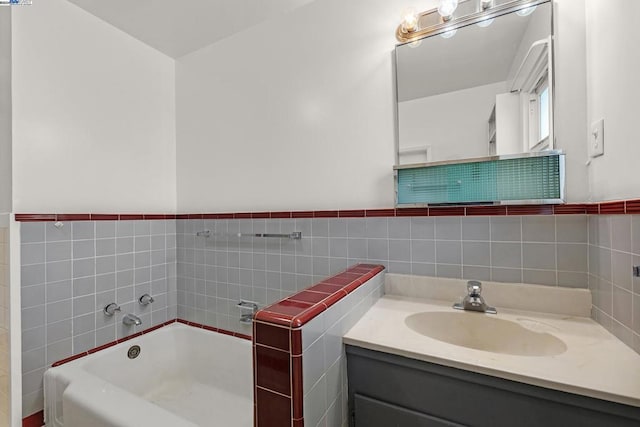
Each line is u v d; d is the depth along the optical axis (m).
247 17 1.72
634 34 0.78
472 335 1.11
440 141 1.31
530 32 1.16
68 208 1.54
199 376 1.83
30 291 1.38
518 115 1.17
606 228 0.93
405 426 0.85
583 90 1.08
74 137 1.57
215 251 1.91
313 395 0.77
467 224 1.24
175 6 1.61
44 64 1.46
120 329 1.73
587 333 0.93
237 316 1.83
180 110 2.08
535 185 1.12
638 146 0.77
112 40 1.75
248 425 1.52
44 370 1.42
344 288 1.00
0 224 1.37
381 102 1.43
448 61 1.30
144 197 1.90
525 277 1.15
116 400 1.13
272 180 1.72
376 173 1.43
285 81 1.68
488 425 0.75
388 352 0.87
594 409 0.65
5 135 1.37
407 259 1.36
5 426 1.33
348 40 1.51
